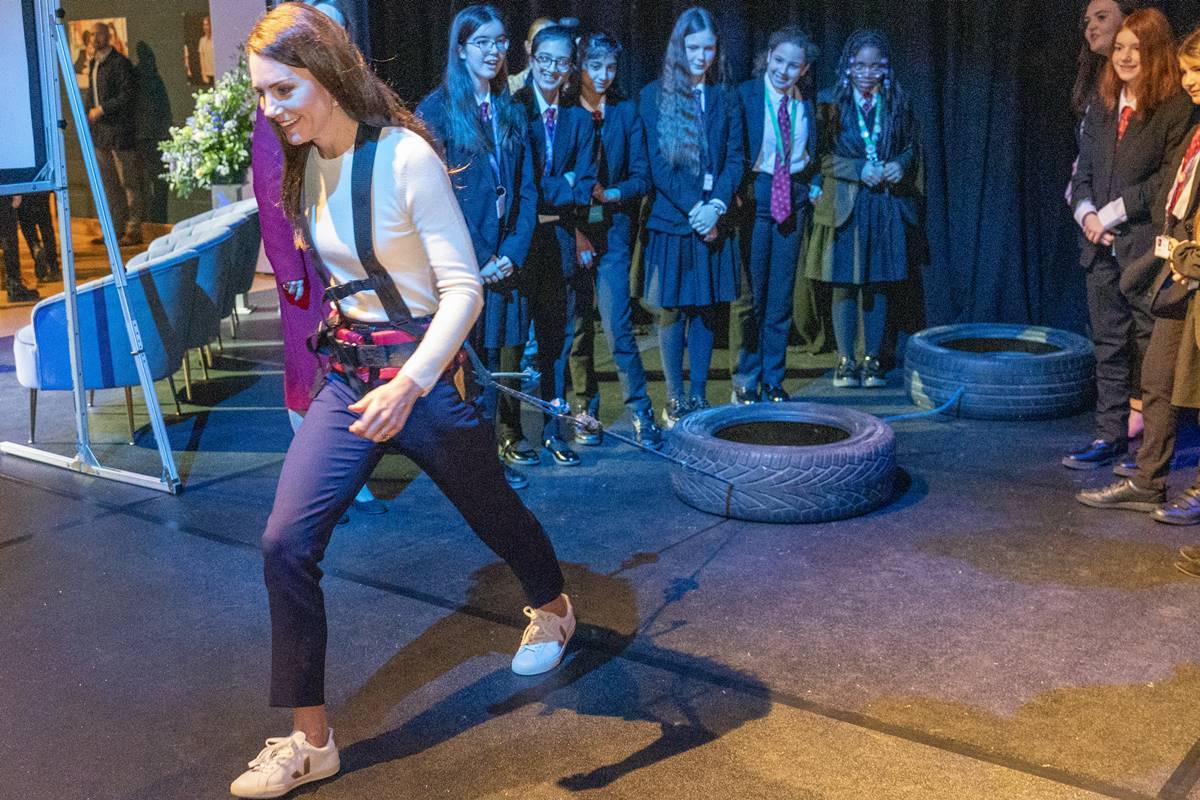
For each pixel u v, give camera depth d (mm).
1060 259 5594
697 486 3988
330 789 2479
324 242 2309
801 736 2615
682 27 4637
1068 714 2676
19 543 3920
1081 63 4656
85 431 4641
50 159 4371
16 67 4215
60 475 4629
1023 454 4566
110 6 9742
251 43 2154
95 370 4750
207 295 5473
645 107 4770
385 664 3020
